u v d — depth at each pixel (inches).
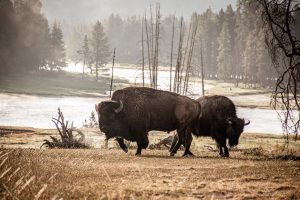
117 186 1132.5
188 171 1501.0
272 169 1598.2
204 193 1135.6
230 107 2381.9
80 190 1042.1
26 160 1471.5
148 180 1284.4
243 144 3848.4
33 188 979.9
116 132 2172.7
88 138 3880.4
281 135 4968.0
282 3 2071.9
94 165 1558.8
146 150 2827.3
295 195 1138.0
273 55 2142.0
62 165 1475.1
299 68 2108.8
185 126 2297.0
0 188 932.6
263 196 1126.4
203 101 2411.4
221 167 1637.6
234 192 1165.1
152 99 2229.3
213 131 2367.1
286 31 2085.4
